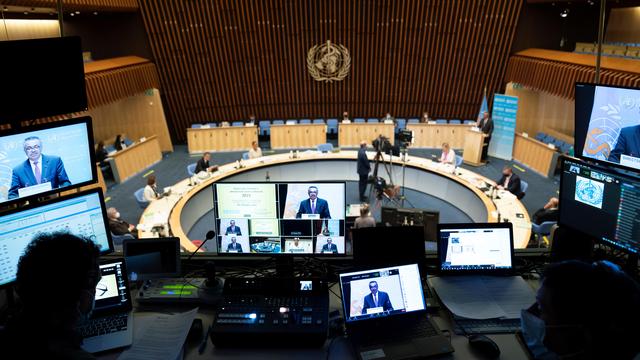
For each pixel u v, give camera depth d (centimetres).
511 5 1258
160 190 1042
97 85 1088
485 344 219
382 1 1295
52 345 142
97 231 259
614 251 287
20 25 1145
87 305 159
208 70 1364
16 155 234
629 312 134
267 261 303
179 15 1271
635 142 247
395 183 1027
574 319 141
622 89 247
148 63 1292
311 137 1354
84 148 255
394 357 215
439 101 1426
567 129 1345
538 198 955
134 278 275
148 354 217
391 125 1338
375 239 267
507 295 260
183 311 258
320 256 277
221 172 926
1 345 138
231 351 226
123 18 1273
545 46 1309
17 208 230
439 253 278
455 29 1314
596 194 251
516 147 1209
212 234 279
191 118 1424
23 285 142
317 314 232
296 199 270
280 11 1304
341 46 1354
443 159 1008
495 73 1352
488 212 703
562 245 280
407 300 246
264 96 1427
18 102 239
